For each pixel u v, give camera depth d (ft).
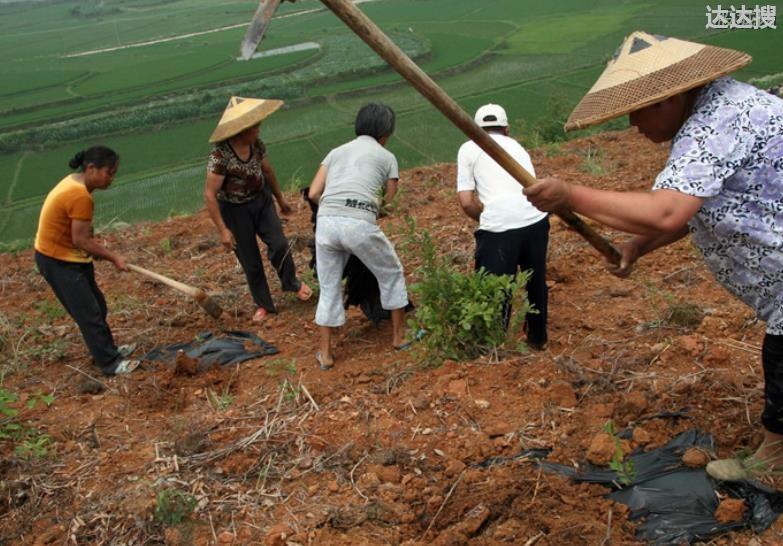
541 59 142.51
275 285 22.54
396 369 15.58
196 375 16.89
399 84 134.92
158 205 84.89
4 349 19.39
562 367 13.70
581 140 34.27
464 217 24.90
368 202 16.47
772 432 10.41
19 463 13.39
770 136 9.03
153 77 173.58
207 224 28.48
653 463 10.95
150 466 12.91
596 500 10.44
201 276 23.29
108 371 17.53
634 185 26.13
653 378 13.12
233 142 18.89
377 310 18.62
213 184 18.95
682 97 9.56
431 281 15.26
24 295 23.68
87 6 353.10
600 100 9.62
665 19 158.71
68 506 12.23
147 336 19.72
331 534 10.71
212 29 261.65
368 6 242.99
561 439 11.91
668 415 11.97
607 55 136.98
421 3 233.55
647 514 10.18
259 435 13.33
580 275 19.51
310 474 12.17
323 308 16.61
